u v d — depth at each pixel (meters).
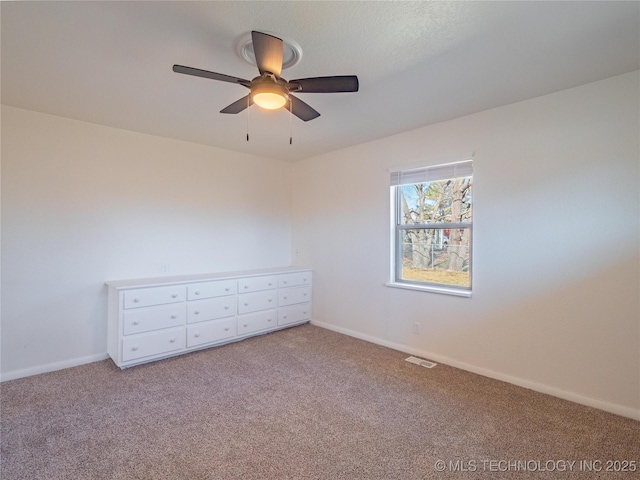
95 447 2.00
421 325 3.51
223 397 2.63
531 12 1.67
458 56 2.08
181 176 3.96
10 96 2.71
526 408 2.46
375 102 2.79
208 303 3.68
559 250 2.62
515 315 2.85
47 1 1.59
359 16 1.70
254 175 4.68
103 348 3.43
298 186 5.01
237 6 1.63
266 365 3.27
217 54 2.07
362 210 4.09
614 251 2.39
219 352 3.62
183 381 2.90
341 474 1.80
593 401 2.47
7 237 2.93
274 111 3.03
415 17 1.70
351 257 4.22
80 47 2.00
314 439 2.10
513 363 2.87
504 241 2.90
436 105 2.87
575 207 2.54
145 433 2.15
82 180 3.29
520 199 2.81
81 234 3.29
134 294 3.17
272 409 2.45
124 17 1.72
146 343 3.24
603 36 1.87
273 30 1.81
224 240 4.37
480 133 3.03
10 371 2.94
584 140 2.50
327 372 3.11
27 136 3.01
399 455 1.95
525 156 2.78
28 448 1.98
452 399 2.60
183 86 2.51
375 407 2.48
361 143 4.05
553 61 2.15
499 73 2.30
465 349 3.17
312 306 4.79
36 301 3.07
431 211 3.52
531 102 2.74
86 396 2.62
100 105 2.88
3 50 2.03
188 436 2.12
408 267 3.74
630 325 2.34
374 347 3.80
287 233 5.09
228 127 3.45
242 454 1.95
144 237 3.69
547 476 1.78
